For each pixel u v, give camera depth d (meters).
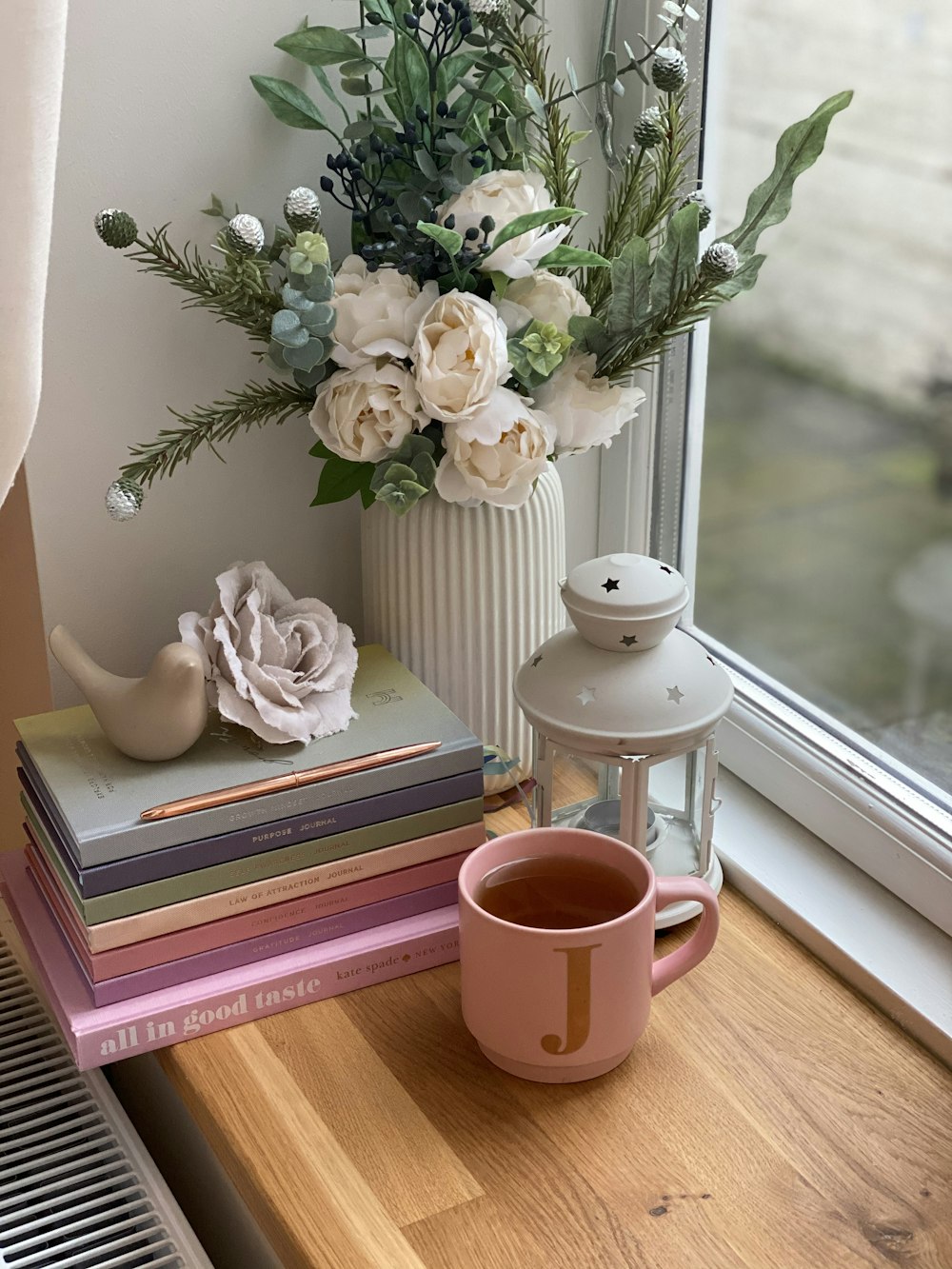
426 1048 0.81
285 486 1.04
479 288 0.91
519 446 0.87
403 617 0.98
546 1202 0.70
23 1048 0.94
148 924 0.80
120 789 0.82
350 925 0.87
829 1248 0.68
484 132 0.91
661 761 0.83
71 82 0.88
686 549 1.17
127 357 0.96
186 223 0.94
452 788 0.87
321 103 0.96
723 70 1.02
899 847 0.92
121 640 1.03
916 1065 0.80
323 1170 0.73
